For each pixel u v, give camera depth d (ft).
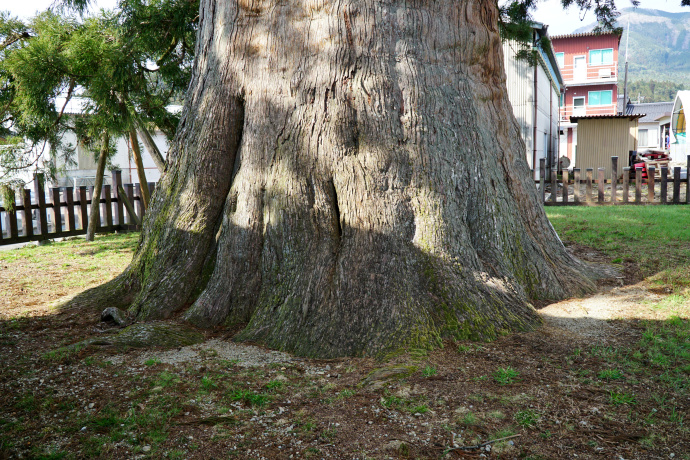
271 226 16.30
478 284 15.38
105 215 41.81
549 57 86.17
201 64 18.88
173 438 9.66
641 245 26.68
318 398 11.27
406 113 15.79
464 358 13.08
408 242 15.11
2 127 33.04
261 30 16.84
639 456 8.77
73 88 30.01
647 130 164.66
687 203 45.50
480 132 17.72
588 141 77.66
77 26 30.12
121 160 67.97
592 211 41.42
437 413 10.37
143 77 32.48
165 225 18.40
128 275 19.69
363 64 15.67
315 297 14.87
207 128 17.84
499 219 17.46
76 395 11.59
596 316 16.28
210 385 11.89
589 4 32.58
